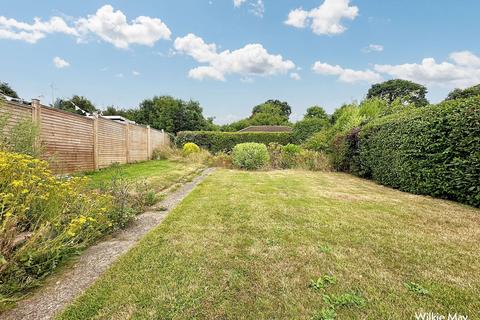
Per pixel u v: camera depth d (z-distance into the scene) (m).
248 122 45.34
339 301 1.97
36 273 2.29
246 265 2.54
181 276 2.33
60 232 2.68
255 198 5.51
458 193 5.34
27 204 2.44
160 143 17.62
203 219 3.98
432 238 3.29
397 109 12.80
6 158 2.54
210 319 1.80
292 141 20.31
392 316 1.82
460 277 2.35
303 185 7.41
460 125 5.21
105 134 9.91
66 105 21.98
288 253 2.81
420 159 6.30
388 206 4.99
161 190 6.52
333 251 2.87
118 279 2.26
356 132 10.43
